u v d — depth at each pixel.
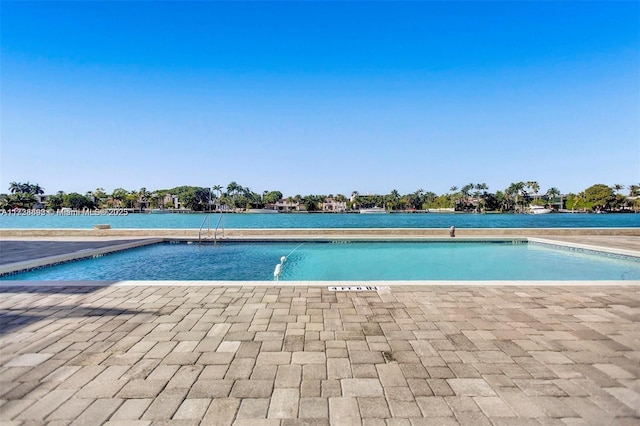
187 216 88.50
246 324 3.76
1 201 92.38
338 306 4.42
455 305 4.47
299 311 4.21
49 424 2.05
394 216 90.56
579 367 2.80
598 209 96.44
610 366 2.81
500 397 2.37
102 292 5.02
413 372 2.71
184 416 2.14
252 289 5.25
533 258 11.66
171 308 4.30
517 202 102.12
